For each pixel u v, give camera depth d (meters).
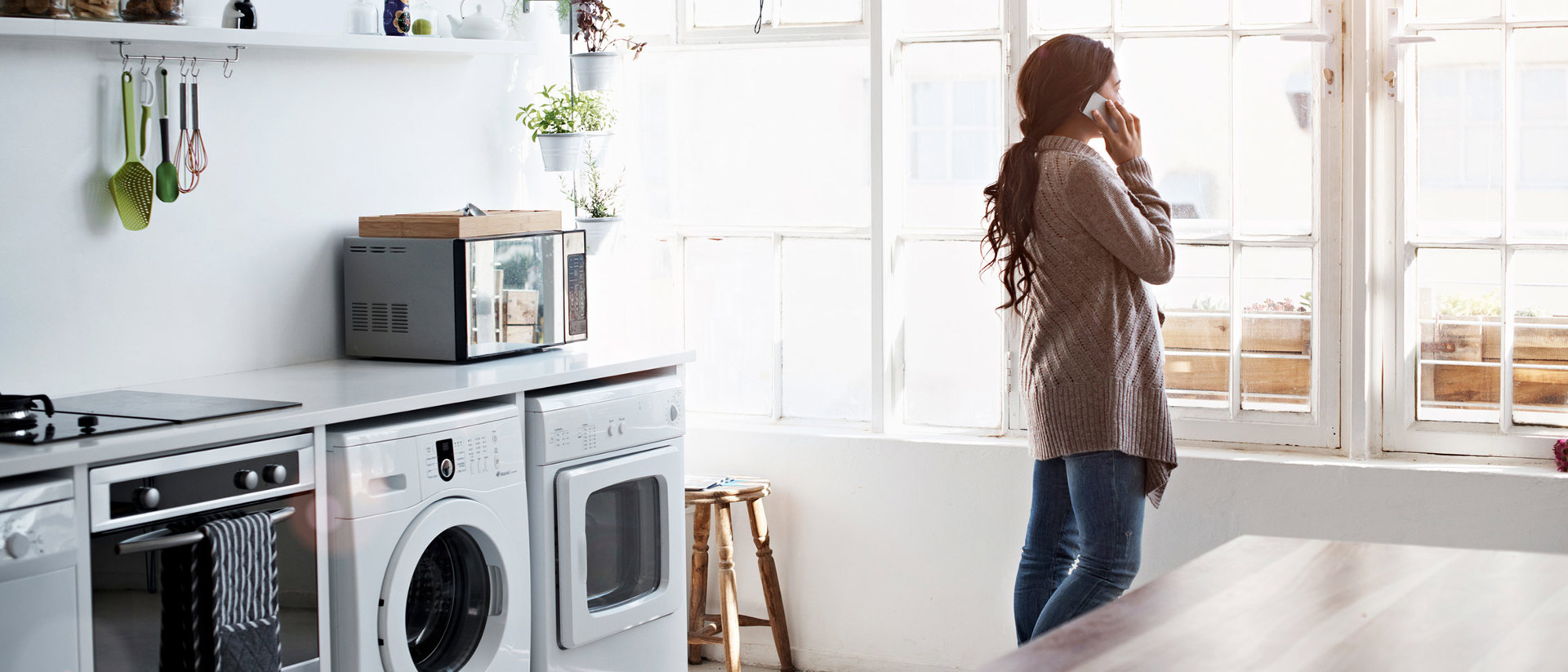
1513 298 3.13
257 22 2.96
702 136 3.93
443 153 3.51
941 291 3.65
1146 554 3.37
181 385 2.82
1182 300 3.40
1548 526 3.01
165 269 2.90
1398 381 3.22
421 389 2.72
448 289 3.07
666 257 3.99
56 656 2.07
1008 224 2.76
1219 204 3.35
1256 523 3.25
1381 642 1.21
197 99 2.91
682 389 3.32
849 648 3.70
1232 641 1.22
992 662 1.17
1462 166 3.15
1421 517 3.11
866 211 3.79
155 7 2.70
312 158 3.19
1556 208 3.09
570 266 3.38
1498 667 1.14
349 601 2.50
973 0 3.54
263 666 2.33
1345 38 3.19
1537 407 3.13
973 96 3.57
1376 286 3.22
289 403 2.50
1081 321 2.68
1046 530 2.88
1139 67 3.39
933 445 3.56
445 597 2.83
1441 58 3.14
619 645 3.12
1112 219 2.63
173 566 2.25
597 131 3.72
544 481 2.90
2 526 1.99
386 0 3.19
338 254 3.26
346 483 2.48
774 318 3.87
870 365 3.79
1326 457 3.26
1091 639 1.23
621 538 3.18
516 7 3.67
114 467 2.15
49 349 2.70
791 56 3.82
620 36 3.96
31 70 2.65
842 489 3.67
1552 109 3.07
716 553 3.84
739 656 3.61
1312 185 3.26
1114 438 2.65
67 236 2.72
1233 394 3.36
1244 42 3.29
